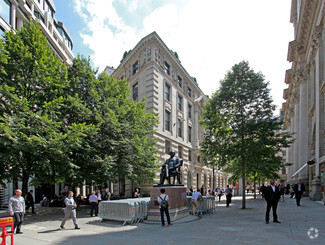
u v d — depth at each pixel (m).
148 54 27.02
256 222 9.84
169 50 29.05
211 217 11.80
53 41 30.53
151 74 25.84
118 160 16.77
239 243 6.39
